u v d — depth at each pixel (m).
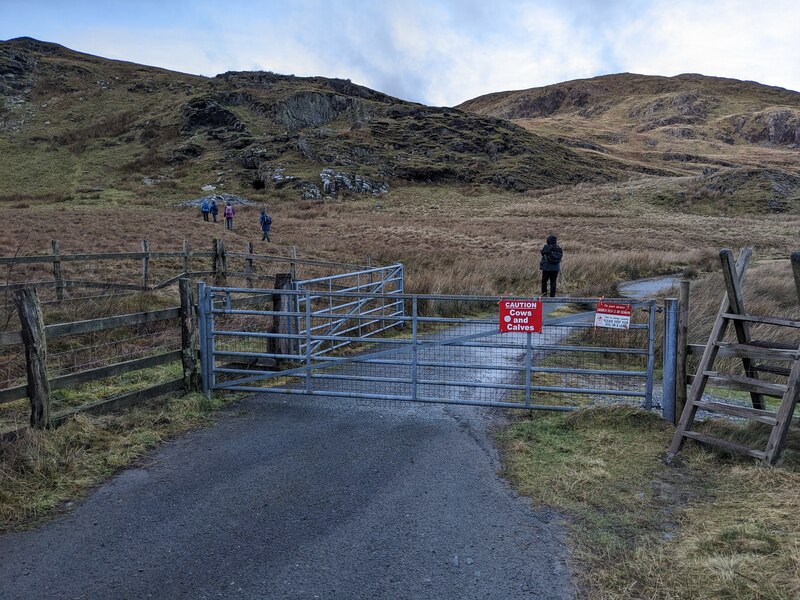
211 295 6.78
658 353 8.83
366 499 4.22
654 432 5.50
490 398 6.82
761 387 4.77
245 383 7.31
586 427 5.69
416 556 3.48
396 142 86.94
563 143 130.75
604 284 17.66
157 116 85.50
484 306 13.84
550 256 14.41
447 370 8.16
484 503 4.16
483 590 3.15
